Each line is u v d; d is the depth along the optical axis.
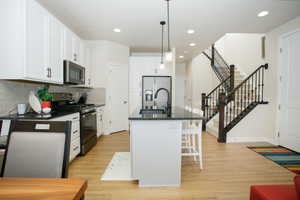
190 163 2.58
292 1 2.44
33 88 2.59
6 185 0.72
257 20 3.07
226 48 6.75
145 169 1.93
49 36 2.32
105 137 4.15
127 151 3.14
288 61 3.18
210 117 4.94
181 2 2.48
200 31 3.65
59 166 0.97
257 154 2.95
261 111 3.70
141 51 5.51
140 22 3.20
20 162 0.98
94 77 4.38
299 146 2.98
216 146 3.40
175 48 5.15
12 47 1.87
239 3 2.50
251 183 2.01
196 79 7.80
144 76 5.09
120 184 1.99
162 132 1.91
